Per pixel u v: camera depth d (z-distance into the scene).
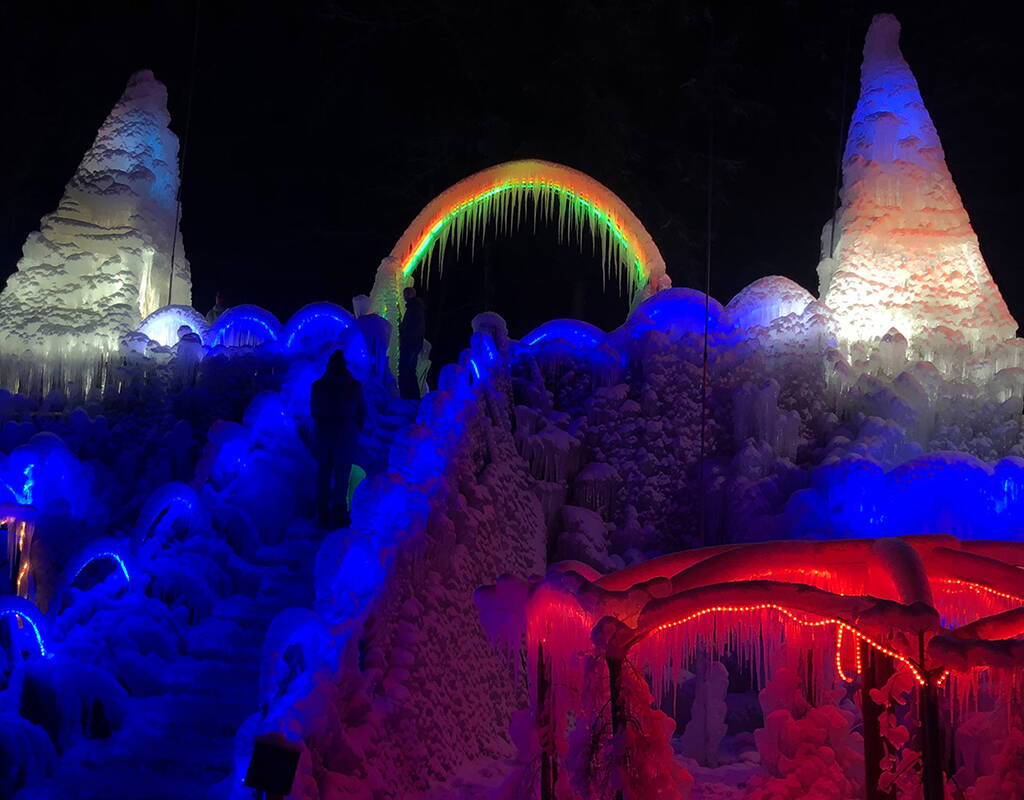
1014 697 9.09
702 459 14.67
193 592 10.79
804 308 17.03
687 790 7.87
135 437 15.28
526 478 15.81
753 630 8.12
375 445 14.62
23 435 14.98
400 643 10.34
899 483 14.91
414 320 16.88
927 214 17.42
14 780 8.06
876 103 17.89
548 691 8.14
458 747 11.13
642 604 7.78
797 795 9.32
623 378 16.92
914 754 7.67
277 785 6.94
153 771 8.38
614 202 19.48
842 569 8.25
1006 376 16.50
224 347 16.41
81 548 11.35
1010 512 14.55
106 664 9.45
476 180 19.81
